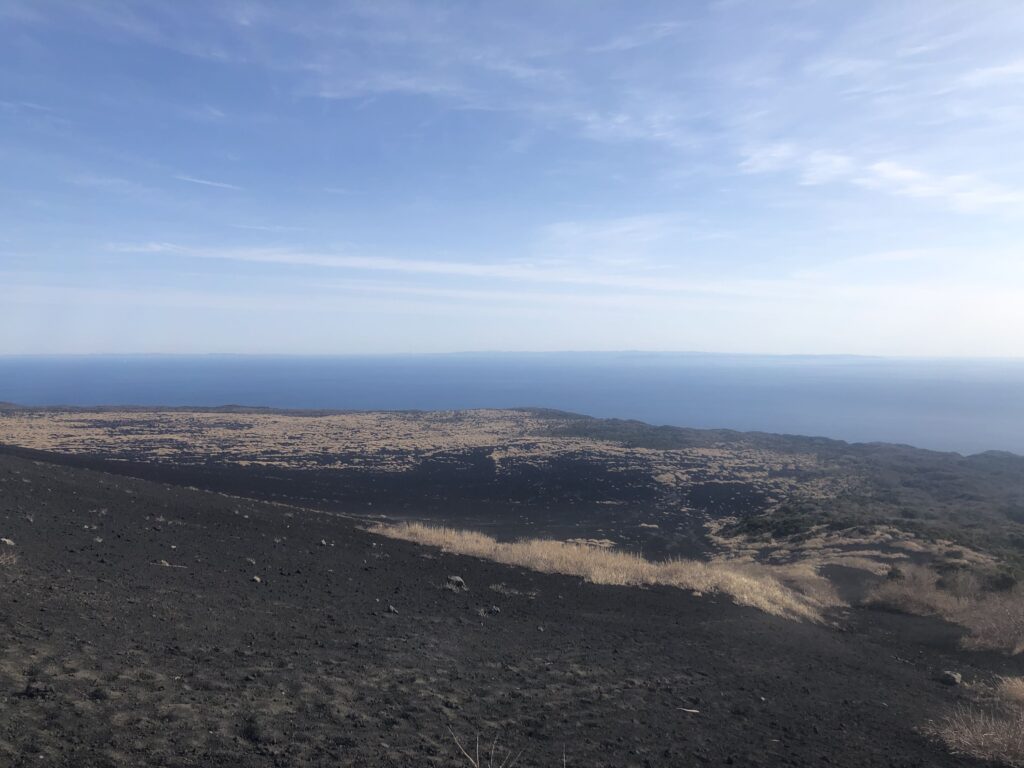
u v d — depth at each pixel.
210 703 5.82
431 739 5.86
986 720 8.20
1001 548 24.33
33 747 4.44
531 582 15.74
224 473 41.47
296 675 6.98
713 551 28.95
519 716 6.84
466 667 8.39
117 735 4.89
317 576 12.91
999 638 14.20
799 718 8.03
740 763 6.31
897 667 12.03
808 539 28.02
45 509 14.58
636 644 11.04
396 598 12.17
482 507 37.91
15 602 7.68
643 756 6.17
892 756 6.95
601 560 19.16
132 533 13.73
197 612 8.88
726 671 9.94
